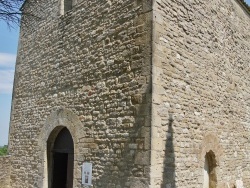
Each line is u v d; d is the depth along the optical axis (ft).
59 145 24.00
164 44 17.03
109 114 18.16
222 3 25.18
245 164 25.88
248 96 28.30
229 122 23.88
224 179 22.02
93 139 19.02
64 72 23.16
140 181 15.31
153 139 15.35
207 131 20.49
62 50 23.89
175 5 18.51
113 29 18.95
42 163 24.14
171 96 17.15
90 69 20.42
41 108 25.50
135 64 16.92
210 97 21.38
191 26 20.02
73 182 19.90
